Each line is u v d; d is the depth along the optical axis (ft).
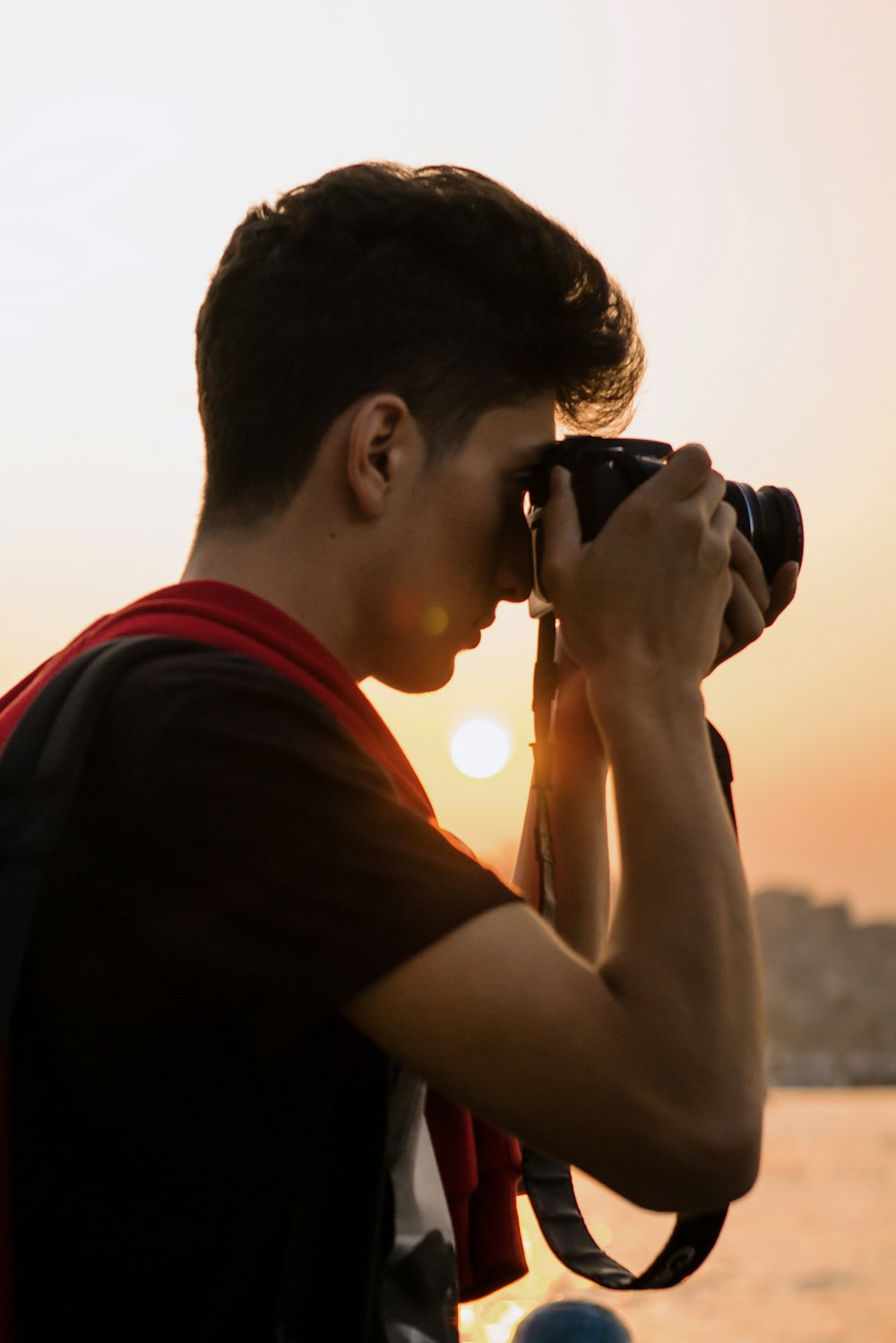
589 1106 2.75
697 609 3.40
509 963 2.76
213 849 2.79
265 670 3.01
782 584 3.97
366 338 3.47
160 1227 2.79
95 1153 2.83
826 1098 351.87
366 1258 2.94
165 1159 2.81
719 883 3.00
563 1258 3.93
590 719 4.38
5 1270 2.79
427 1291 3.24
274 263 3.55
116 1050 2.81
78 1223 2.80
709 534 3.47
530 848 4.63
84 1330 2.77
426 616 3.53
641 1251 47.88
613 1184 2.84
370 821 2.83
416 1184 3.32
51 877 2.87
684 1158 2.77
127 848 2.84
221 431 3.57
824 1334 44.68
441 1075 2.78
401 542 3.48
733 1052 2.84
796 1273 58.03
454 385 3.53
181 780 2.83
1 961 2.79
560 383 3.82
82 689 2.99
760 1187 100.37
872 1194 93.30
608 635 3.35
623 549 3.41
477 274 3.58
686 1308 49.75
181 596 3.33
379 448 3.45
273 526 3.46
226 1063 2.79
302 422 3.45
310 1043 2.80
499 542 3.64
